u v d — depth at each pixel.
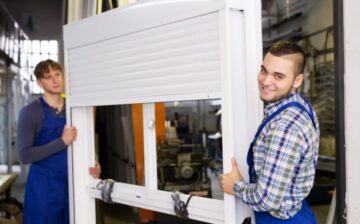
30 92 7.97
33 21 6.68
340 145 1.45
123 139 3.32
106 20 1.82
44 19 6.60
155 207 1.83
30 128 2.23
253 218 1.48
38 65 2.29
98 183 2.13
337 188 1.48
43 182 2.29
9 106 6.24
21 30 7.15
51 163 2.30
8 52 5.99
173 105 5.26
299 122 1.22
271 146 1.21
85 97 2.00
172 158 3.37
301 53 1.26
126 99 1.76
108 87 1.85
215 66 1.39
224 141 1.37
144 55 1.66
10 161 6.28
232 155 1.36
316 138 1.28
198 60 1.45
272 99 1.28
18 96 6.98
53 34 7.53
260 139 1.29
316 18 5.33
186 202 1.66
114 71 1.81
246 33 1.46
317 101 5.09
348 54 1.42
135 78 1.71
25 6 5.86
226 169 1.37
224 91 1.35
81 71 2.01
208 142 3.85
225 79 1.34
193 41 1.46
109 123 3.31
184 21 1.49
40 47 7.78
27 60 7.73
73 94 2.08
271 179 1.19
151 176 1.87
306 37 5.50
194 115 5.22
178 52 1.52
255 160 1.30
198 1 1.43
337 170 1.48
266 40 6.06
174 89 1.54
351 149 1.43
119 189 2.03
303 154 1.22
